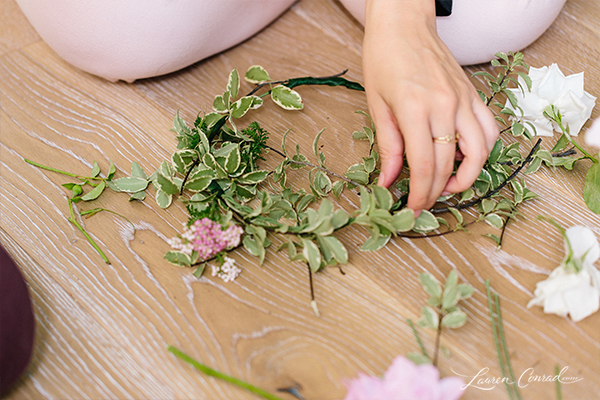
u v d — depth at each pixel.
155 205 0.74
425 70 0.68
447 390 0.62
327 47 0.85
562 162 0.73
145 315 0.69
